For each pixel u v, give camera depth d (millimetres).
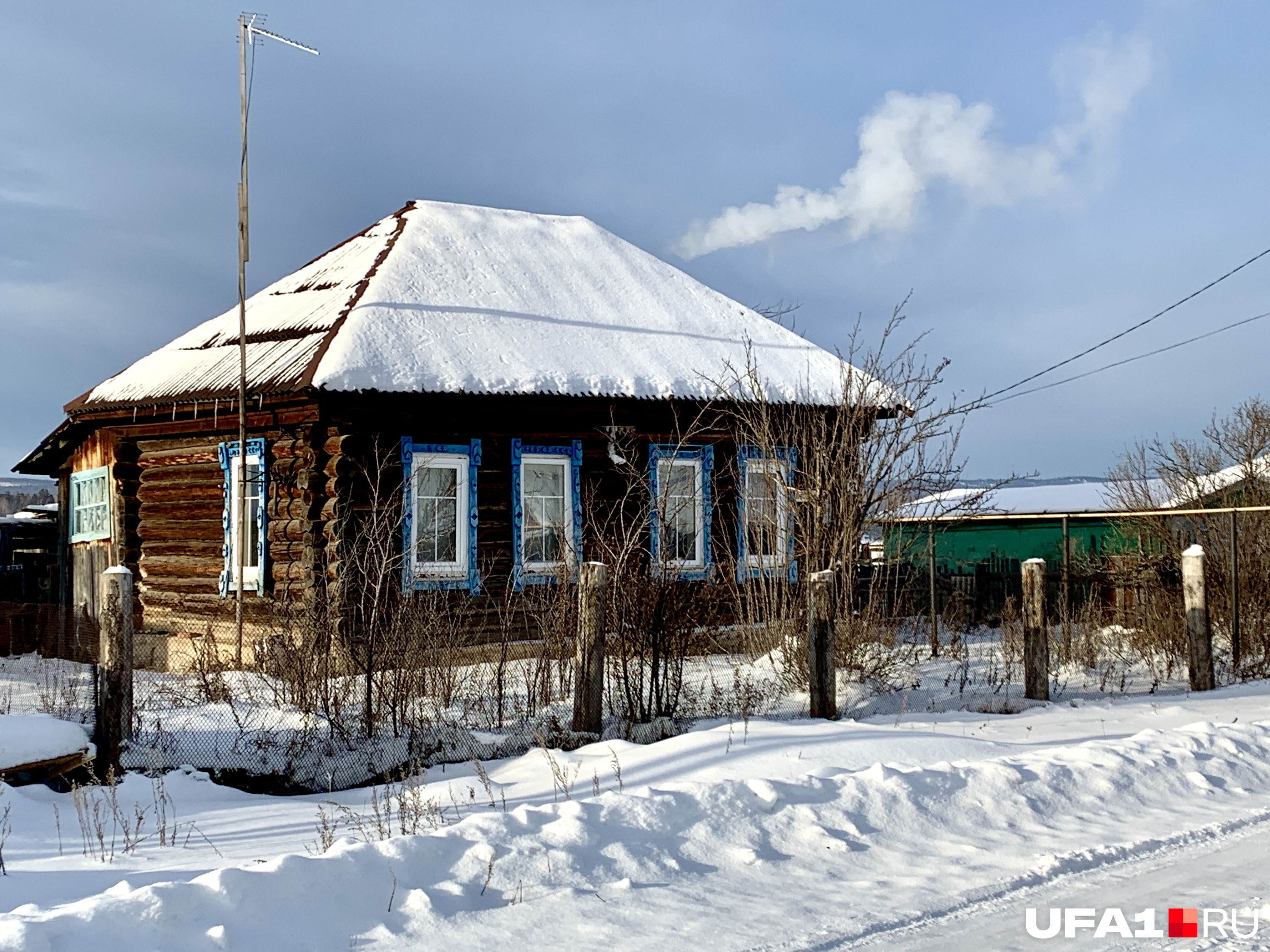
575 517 14781
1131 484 20984
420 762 8336
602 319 16438
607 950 4777
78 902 4875
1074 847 6359
